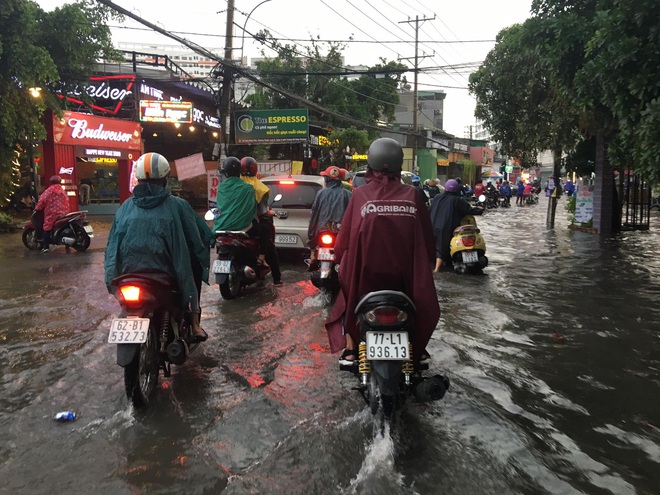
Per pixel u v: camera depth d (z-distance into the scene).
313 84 34.03
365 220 3.31
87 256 10.68
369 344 3.13
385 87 37.31
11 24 13.53
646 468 2.99
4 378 4.24
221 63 17.16
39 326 5.65
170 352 3.86
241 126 26.50
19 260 10.15
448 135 56.38
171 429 3.40
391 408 3.19
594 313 6.25
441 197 9.20
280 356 4.75
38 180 21.02
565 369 4.48
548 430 3.41
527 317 6.07
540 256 10.90
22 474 2.90
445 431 3.38
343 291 3.55
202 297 6.98
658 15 5.90
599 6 7.19
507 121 16.39
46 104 15.84
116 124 20.62
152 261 3.86
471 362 4.64
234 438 3.28
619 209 16.31
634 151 6.22
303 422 3.48
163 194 3.95
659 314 6.20
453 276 8.64
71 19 16.69
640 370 4.46
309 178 9.64
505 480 2.85
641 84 5.89
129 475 2.89
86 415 3.61
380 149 3.43
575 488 2.79
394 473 2.88
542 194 61.56
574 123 13.46
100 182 23.55
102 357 4.70
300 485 2.79
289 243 9.31
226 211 6.75
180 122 21.75
